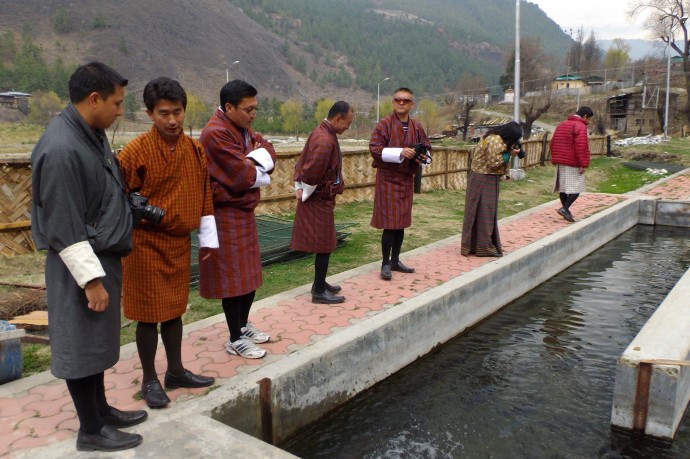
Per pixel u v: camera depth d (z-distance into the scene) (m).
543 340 4.88
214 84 151.25
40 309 4.50
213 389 3.06
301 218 4.48
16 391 3.09
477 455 3.20
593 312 5.57
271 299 4.71
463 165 12.63
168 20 171.25
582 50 100.69
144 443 2.52
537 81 87.44
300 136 83.62
